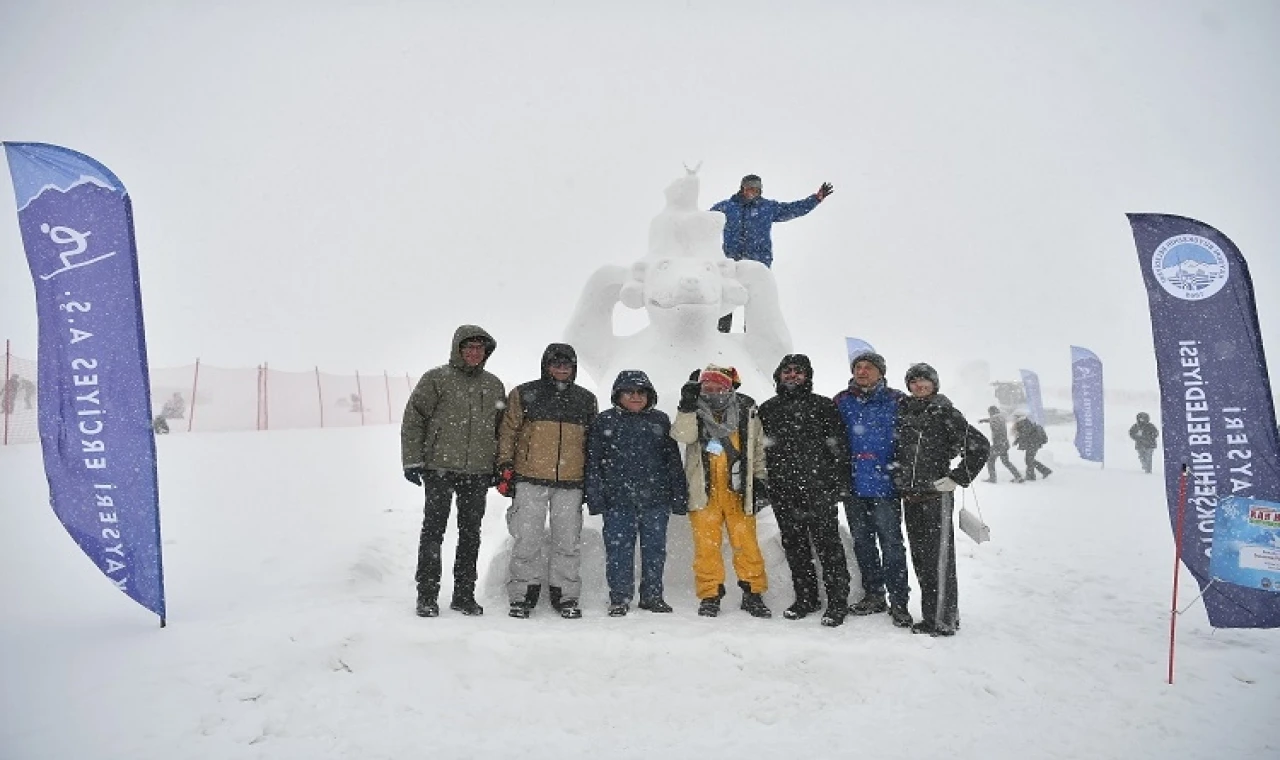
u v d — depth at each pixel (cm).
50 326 439
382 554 666
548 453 506
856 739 343
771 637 434
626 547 506
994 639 470
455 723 350
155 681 371
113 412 441
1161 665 438
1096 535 902
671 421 561
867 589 523
